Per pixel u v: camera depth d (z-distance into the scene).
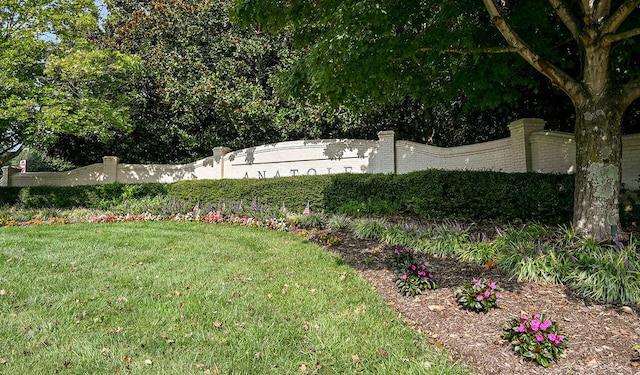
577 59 7.90
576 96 5.13
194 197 12.03
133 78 14.54
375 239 6.34
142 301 3.65
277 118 13.03
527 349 2.62
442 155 10.41
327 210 9.67
